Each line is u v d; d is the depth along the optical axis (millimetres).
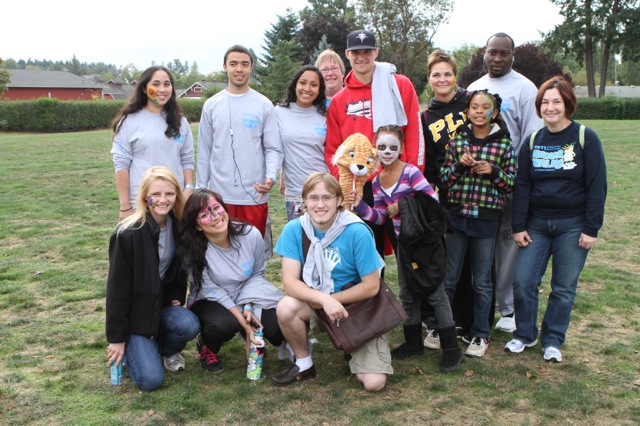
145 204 3861
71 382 3895
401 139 4230
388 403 3658
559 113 4047
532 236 4336
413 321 4355
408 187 4258
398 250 4258
